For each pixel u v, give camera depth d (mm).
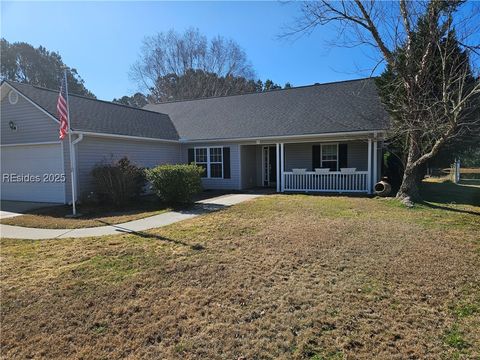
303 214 8680
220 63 43250
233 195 13562
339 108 14969
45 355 2844
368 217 8211
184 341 2988
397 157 14352
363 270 4574
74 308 3639
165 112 20609
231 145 15773
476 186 18109
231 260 5047
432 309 3488
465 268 4633
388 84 11586
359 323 3219
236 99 19594
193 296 3865
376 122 12930
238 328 3176
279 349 2846
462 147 14477
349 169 13383
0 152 13148
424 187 16969
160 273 4574
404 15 10094
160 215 9219
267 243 5926
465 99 7996
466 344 2879
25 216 9352
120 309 3586
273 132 14594
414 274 4422
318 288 4012
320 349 2832
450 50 9758
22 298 3895
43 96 12477
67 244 6215
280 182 14844
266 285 4121
